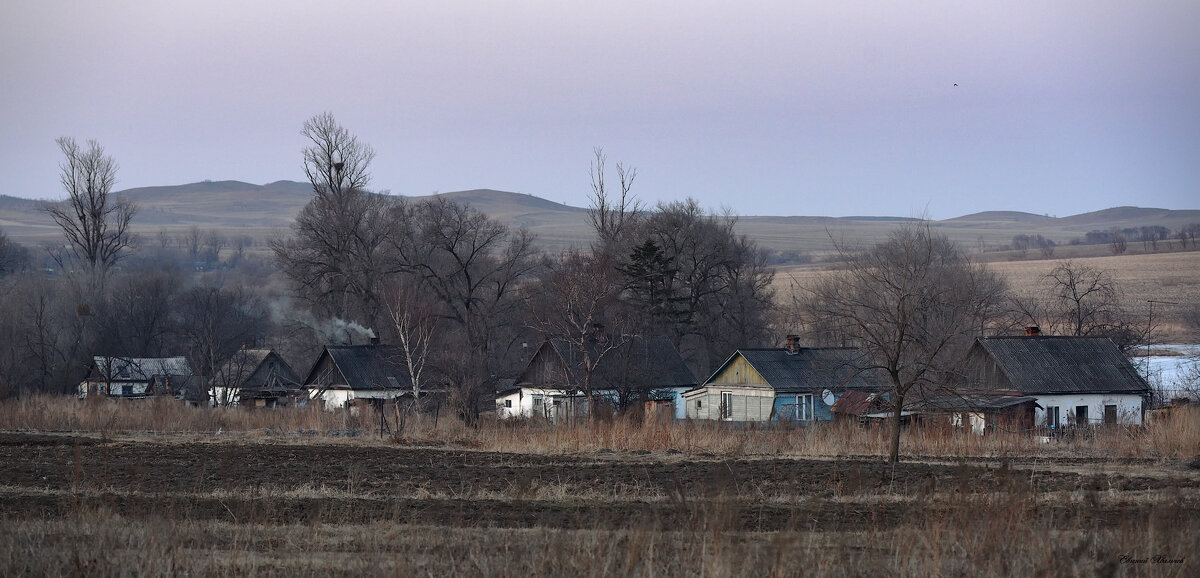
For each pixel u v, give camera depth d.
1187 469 104.50
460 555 49.59
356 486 86.38
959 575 47.47
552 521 67.06
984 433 147.88
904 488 83.50
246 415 173.12
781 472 99.62
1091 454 121.12
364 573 47.84
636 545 46.97
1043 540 48.88
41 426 154.25
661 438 128.00
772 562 46.16
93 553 48.00
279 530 59.16
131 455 113.81
